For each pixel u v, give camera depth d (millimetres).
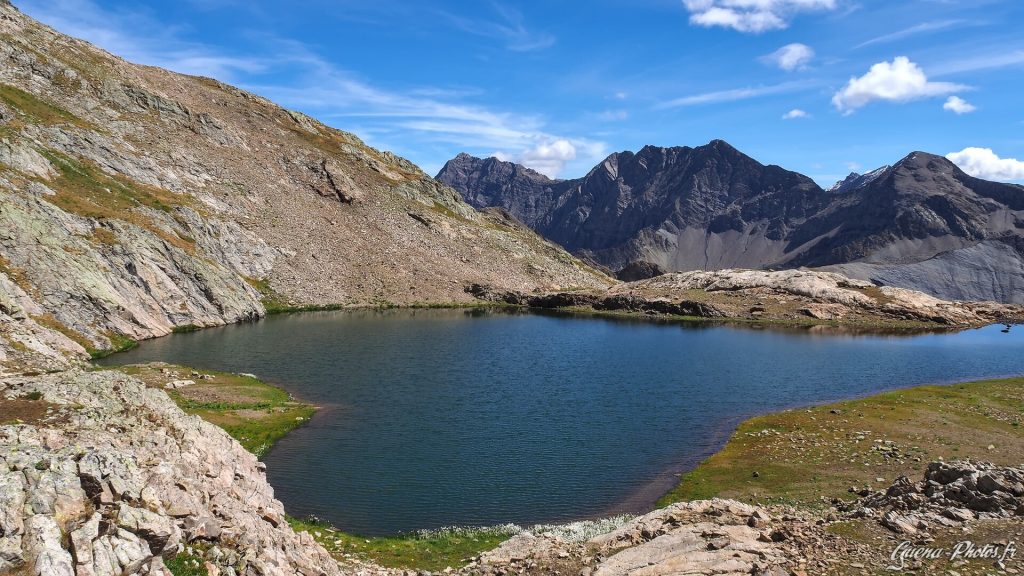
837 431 49812
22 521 13773
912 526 22047
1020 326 148750
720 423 54750
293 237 161125
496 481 39750
